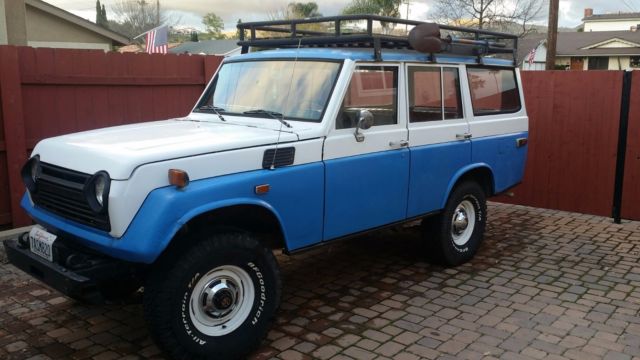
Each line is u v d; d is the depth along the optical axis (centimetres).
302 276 554
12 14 1055
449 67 543
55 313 462
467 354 397
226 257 369
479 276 555
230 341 375
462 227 583
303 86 454
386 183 477
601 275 559
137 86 752
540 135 827
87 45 2088
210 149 363
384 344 413
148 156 340
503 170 618
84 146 372
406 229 674
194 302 364
